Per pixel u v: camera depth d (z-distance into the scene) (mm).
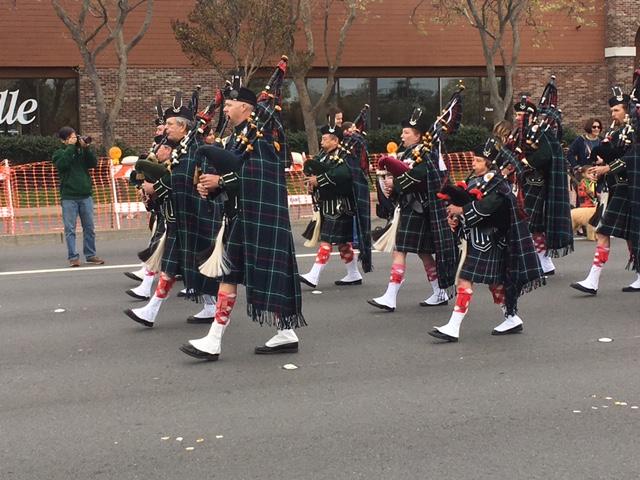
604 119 27984
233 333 7543
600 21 27812
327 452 4824
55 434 5145
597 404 5605
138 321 7754
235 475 4516
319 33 25641
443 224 8062
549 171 9750
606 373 6289
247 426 5246
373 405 5621
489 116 27203
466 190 7023
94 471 4598
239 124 6570
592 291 9023
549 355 6789
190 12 23391
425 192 8109
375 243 8586
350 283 9812
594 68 27875
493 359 6695
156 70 24672
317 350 6992
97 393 5914
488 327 7734
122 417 5426
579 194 13641
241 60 23250
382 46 26141
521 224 7121
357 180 9250
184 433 5141
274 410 5535
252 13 21391
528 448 4855
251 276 6430
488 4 23609
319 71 25844
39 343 7301
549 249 9867
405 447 4887
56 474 4566
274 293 6457
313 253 12266
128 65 24469
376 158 20141
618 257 11555
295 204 16062
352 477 4477
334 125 9281
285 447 4902
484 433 5098
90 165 11555
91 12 21344
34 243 14047
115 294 9422
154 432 5160
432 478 4457
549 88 9734
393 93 26578
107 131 21266
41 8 23719
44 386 6090
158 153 8312
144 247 13367
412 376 6262
